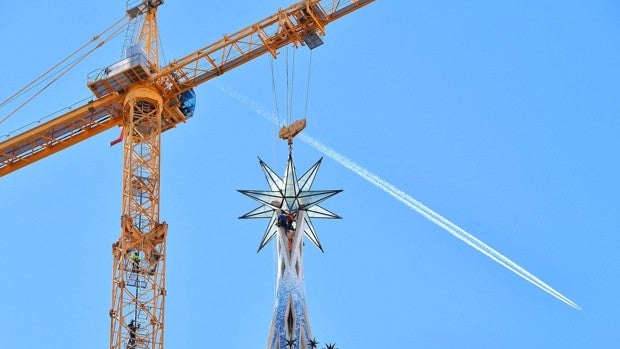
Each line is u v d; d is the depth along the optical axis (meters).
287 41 156.75
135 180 150.12
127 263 142.50
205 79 158.25
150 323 139.50
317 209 126.44
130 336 138.00
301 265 123.94
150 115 155.75
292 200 125.19
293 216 125.19
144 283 141.88
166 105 157.88
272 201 126.12
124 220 144.88
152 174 151.38
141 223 146.75
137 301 140.38
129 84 156.25
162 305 141.12
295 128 134.50
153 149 153.25
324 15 155.75
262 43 156.62
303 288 122.50
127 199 148.12
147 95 155.12
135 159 151.88
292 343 118.00
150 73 156.88
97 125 159.12
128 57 155.25
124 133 155.00
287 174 126.44
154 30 162.38
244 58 157.38
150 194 149.75
